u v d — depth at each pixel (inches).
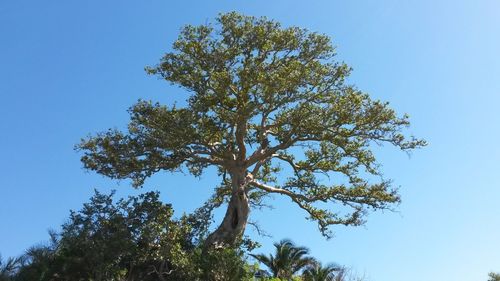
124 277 1061.8
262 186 1406.3
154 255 1087.6
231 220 1283.2
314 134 1277.1
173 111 1259.8
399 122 1272.1
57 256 1048.2
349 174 1412.4
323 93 1267.2
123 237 1055.0
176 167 1337.4
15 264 1085.8
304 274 1978.3
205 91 1268.5
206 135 1272.1
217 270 1088.8
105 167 1301.7
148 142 1251.8
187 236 1220.5
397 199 1365.7
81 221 1071.0
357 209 1385.3
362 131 1280.8
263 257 1968.5
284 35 1289.4
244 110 1242.0
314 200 1393.9
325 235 1409.9
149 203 1124.5
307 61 1307.8
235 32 1286.9
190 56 1284.4
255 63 1266.0
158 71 1285.7
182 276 1097.4
